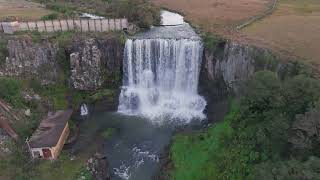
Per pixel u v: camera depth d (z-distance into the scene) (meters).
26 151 65.56
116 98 84.12
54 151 65.38
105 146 72.00
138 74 84.88
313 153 48.78
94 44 81.31
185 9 104.81
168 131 75.69
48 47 80.81
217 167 60.69
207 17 96.44
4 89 73.38
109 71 84.44
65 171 64.06
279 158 53.88
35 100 77.12
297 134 49.62
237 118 66.31
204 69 81.38
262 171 48.25
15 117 70.75
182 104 83.06
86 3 110.75
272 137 55.00
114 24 87.38
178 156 66.06
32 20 90.31
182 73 83.25
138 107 84.00
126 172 66.00
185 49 80.81
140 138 74.00
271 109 57.75
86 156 68.38
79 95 82.12
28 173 62.19
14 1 116.69
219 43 78.38
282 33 81.12
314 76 62.47
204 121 77.56
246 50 73.62
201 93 83.44
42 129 69.38
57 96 80.50
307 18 91.44
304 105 52.97
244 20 91.75
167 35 85.50
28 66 81.25
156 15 93.94
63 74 82.31
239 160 59.03
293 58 68.44
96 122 79.25
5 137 66.00
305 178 42.56
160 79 84.94
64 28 86.81
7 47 80.56
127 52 82.75
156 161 68.06
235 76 76.19
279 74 67.81
